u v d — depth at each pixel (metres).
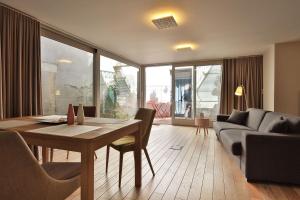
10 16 2.65
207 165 2.71
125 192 1.94
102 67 4.98
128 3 2.49
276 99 4.27
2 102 2.53
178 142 4.03
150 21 3.07
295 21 3.05
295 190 2.02
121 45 4.44
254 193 1.95
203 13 2.76
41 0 2.44
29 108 2.91
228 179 2.27
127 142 2.20
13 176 0.86
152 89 7.65
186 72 6.43
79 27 3.35
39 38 3.07
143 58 5.90
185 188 2.04
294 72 4.15
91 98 4.64
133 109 6.77
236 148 2.44
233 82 5.64
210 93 6.16
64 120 1.85
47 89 3.56
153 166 2.67
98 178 2.27
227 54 5.30
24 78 2.86
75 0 2.43
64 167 1.41
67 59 3.99
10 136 0.80
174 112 6.52
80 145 1.21
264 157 2.15
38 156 2.71
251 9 2.64
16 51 2.75
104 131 1.41
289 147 2.09
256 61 5.41
